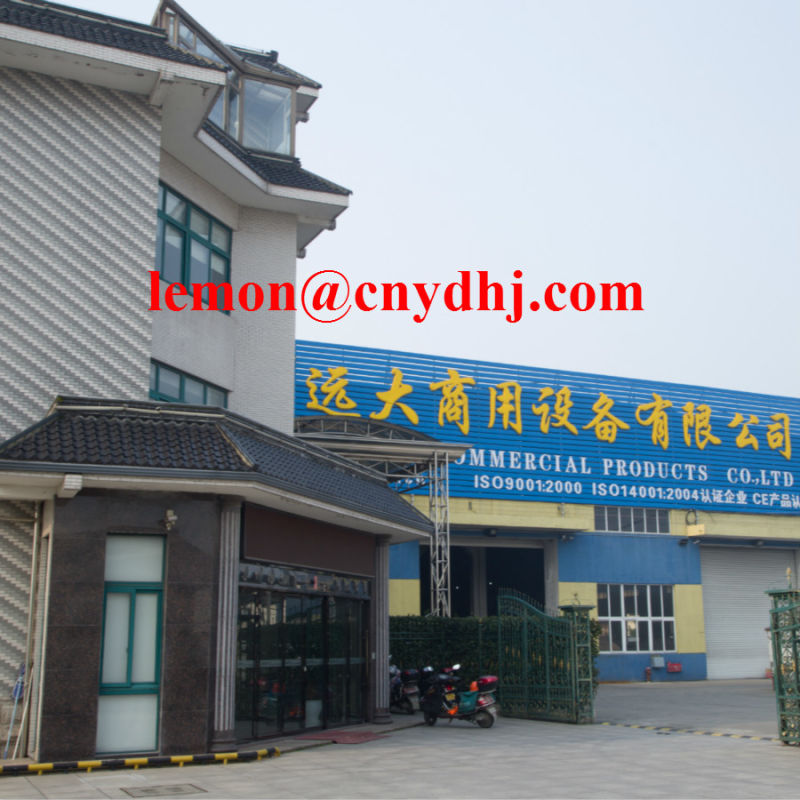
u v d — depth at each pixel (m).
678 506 33.28
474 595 34.56
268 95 19.22
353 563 15.40
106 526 11.23
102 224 13.56
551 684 17.47
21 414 12.58
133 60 13.28
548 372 32.28
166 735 11.09
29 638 11.62
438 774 10.36
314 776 10.18
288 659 13.68
